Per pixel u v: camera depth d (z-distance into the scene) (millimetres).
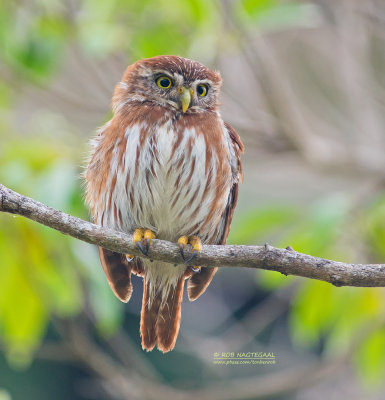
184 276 9422
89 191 9188
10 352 10539
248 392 12617
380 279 7164
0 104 12758
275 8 11406
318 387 14219
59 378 17453
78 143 10867
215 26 11438
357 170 13375
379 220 10477
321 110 14258
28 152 9828
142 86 9047
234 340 12812
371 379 11383
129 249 7809
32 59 11211
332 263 7246
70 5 11633
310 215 9836
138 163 8617
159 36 11477
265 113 13578
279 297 14570
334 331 11250
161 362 16609
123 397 12172
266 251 7395
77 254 9570
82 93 13273
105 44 11023
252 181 15695
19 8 11500
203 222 9047
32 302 9672
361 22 13094
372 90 13086
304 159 13438
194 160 8680
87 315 12188
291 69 13961
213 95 9203
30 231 9477
